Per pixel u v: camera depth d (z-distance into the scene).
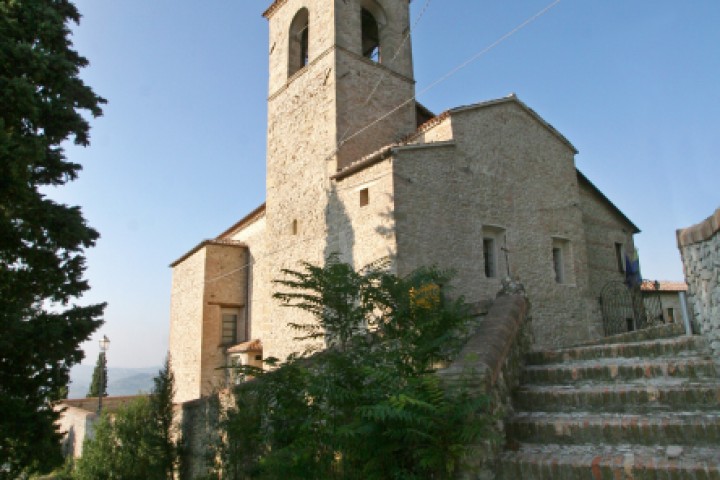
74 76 13.35
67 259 12.79
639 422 5.39
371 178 15.20
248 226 25.25
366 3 21.34
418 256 14.19
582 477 4.91
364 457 5.55
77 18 14.31
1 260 11.96
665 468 4.57
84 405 31.00
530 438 5.91
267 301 19.77
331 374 6.49
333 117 18.00
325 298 8.61
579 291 18.41
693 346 7.00
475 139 16.73
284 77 21.27
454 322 7.53
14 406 11.03
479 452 5.20
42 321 11.97
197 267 24.81
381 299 8.39
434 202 15.03
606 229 21.77
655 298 22.83
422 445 5.23
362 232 15.15
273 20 22.92
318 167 18.08
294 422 6.96
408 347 6.80
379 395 5.76
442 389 5.55
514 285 8.73
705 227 6.41
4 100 10.97
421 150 15.18
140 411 18.78
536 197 18.09
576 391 6.37
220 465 12.34
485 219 16.20
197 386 23.08
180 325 25.78
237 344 23.59
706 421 5.12
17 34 11.94
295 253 18.39
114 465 17.73
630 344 7.45
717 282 6.21
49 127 12.62
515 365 7.18
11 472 11.89
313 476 6.28
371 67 19.75
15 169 10.42
